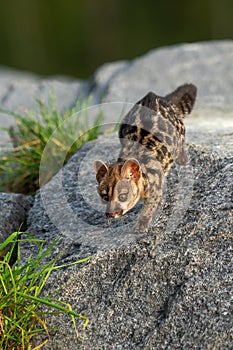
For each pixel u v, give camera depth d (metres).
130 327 8.22
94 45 43.16
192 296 8.04
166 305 8.18
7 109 16.89
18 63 41.94
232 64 17.33
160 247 8.61
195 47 18.44
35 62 41.94
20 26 47.75
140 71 17.44
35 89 18.12
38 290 8.63
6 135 15.18
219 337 7.65
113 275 8.67
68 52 42.97
